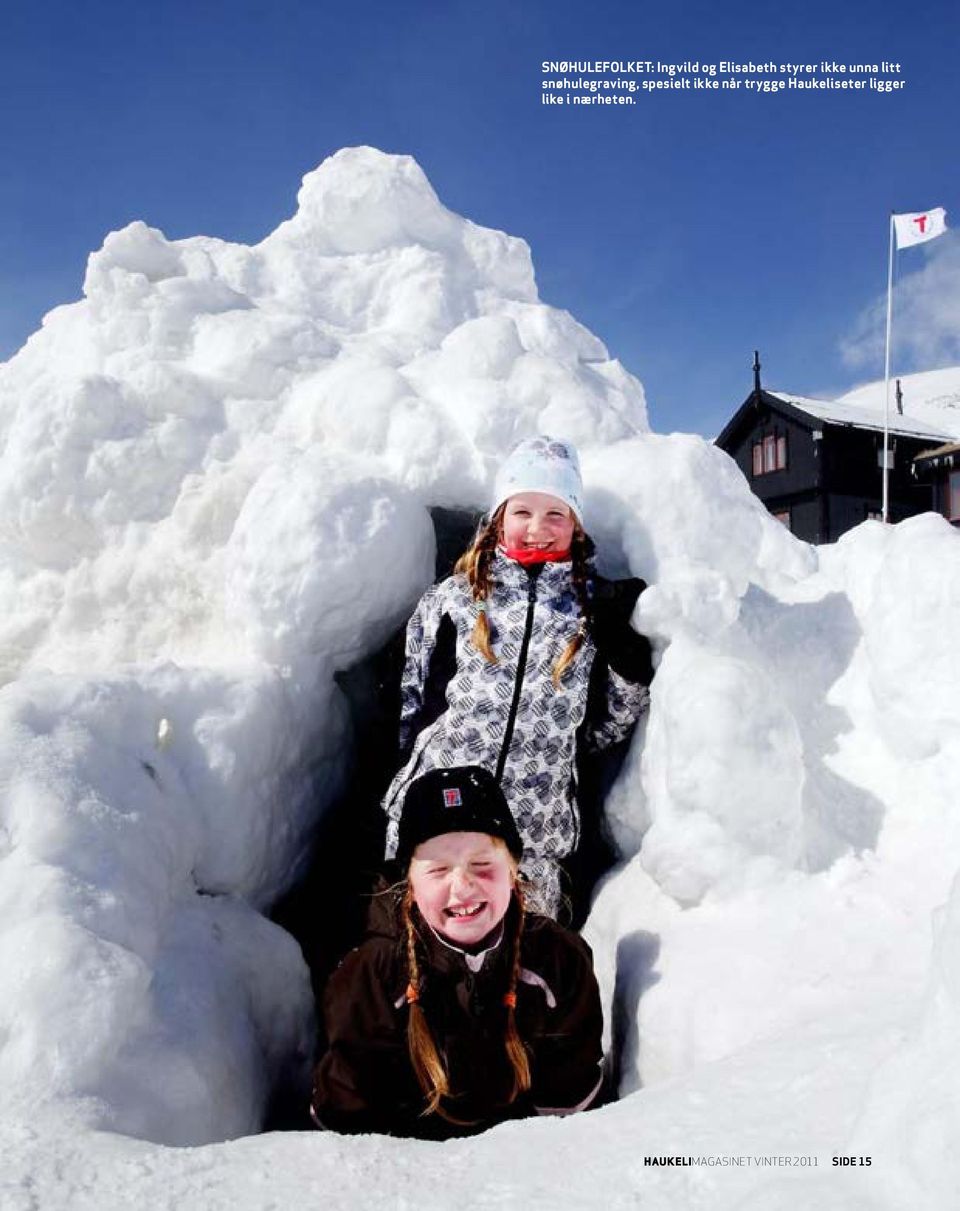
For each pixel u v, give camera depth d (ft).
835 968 4.94
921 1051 2.88
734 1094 3.62
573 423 8.46
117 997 4.35
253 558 7.19
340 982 5.28
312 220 11.64
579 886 7.63
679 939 5.66
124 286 9.68
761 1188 2.77
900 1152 2.63
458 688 6.93
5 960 4.35
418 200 11.69
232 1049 5.14
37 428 8.32
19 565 8.50
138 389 8.64
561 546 7.20
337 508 7.25
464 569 7.40
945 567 6.09
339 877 7.75
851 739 6.55
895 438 55.57
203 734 6.37
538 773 6.81
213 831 6.24
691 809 5.96
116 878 5.03
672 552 7.66
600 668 7.18
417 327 10.72
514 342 8.95
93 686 6.01
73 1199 3.25
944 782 5.79
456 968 5.15
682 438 8.43
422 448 8.02
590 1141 3.50
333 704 7.97
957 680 5.91
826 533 55.26
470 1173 3.40
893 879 5.47
